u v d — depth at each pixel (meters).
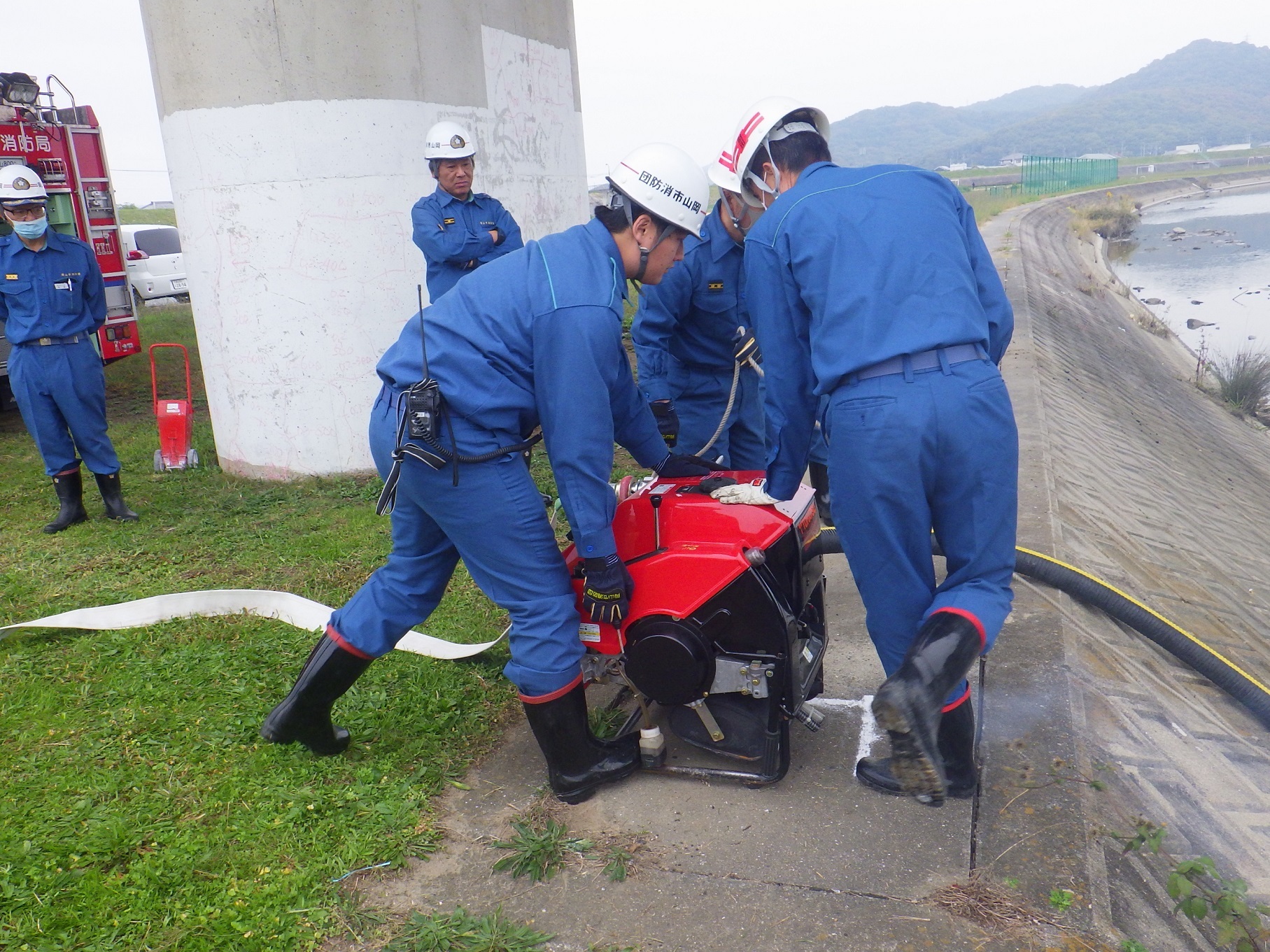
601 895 2.39
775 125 2.74
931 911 2.26
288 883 2.44
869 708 3.22
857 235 2.41
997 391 2.39
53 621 3.91
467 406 2.50
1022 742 2.89
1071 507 5.82
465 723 3.21
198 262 6.10
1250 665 5.29
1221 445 14.93
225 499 5.88
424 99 6.22
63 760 3.00
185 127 5.83
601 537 2.55
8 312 5.22
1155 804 2.80
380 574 2.92
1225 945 2.31
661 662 2.66
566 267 2.49
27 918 2.31
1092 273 30.83
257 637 3.88
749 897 2.35
